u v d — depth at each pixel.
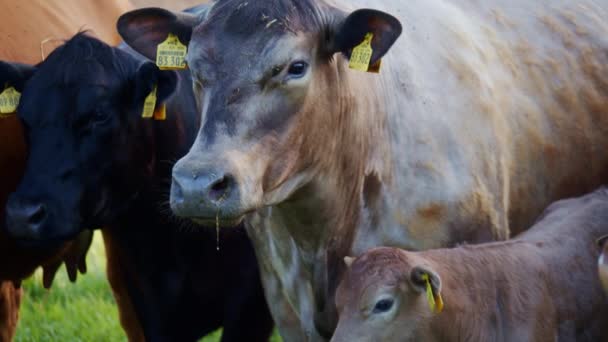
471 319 11.23
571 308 11.88
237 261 13.88
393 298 10.77
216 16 10.73
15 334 16.47
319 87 10.88
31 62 14.59
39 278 18.47
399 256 10.96
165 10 11.49
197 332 14.31
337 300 10.96
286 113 10.60
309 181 11.13
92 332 16.53
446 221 11.91
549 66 13.52
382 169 11.69
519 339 11.41
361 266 10.91
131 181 13.24
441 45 12.49
